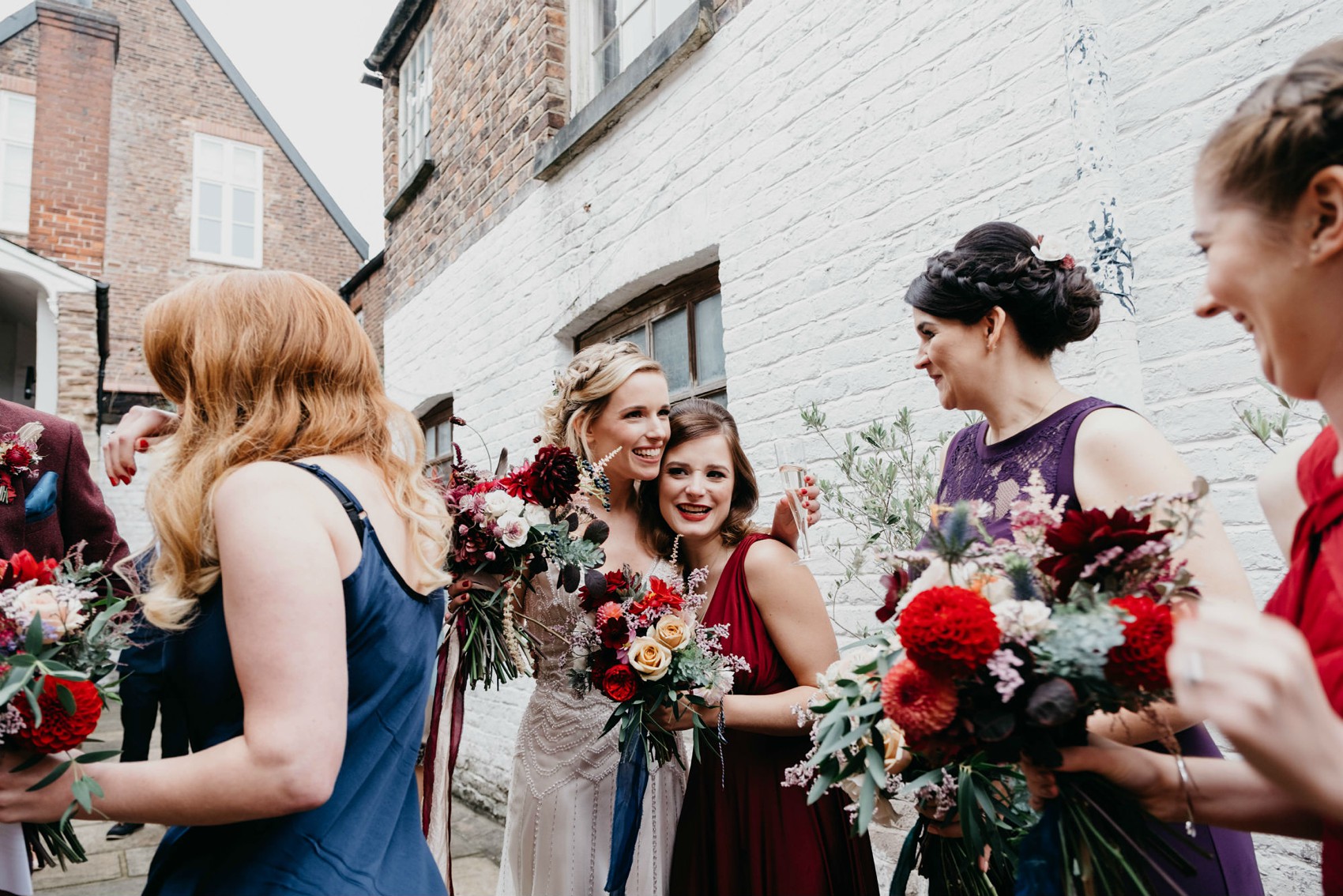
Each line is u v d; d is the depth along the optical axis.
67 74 10.47
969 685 0.88
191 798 0.87
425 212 5.43
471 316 4.74
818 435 2.51
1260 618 0.56
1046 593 0.92
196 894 0.96
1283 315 0.71
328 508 1.01
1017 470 1.26
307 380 1.13
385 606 1.05
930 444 2.17
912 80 2.28
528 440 4.11
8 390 10.73
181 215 12.14
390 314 5.94
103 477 9.06
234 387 1.09
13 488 2.04
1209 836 1.10
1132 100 1.76
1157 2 1.72
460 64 4.99
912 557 1.03
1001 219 2.02
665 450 1.87
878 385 2.33
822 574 2.46
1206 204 0.75
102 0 11.91
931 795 1.05
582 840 1.81
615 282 3.50
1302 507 0.92
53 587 1.04
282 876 0.95
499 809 4.04
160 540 1.02
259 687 0.89
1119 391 1.70
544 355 4.02
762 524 2.70
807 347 2.57
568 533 1.80
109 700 1.06
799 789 1.63
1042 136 1.94
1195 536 0.88
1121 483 1.13
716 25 3.02
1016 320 1.30
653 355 3.49
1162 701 0.85
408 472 1.21
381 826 1.03
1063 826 0.91
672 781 1.88
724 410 1.93
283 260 13.02
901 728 0.94
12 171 10.73
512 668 1.79
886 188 2.34
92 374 8.95
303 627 0.90
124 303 11.55
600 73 3.98
